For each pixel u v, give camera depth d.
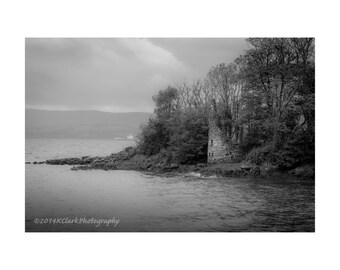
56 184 47.38
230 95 68.94
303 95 53.56
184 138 63.50
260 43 54.81
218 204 34.44
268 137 56.19
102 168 68.38
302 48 52.62
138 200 36.22
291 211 31.83
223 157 58.47
